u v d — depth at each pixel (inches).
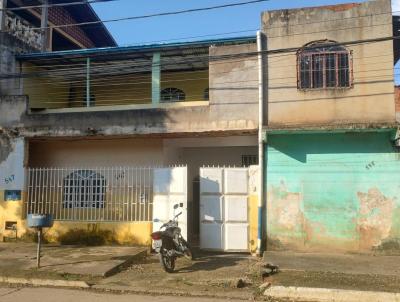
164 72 634.8
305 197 456.8
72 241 496.1
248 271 367.6
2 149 534.6
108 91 673.6
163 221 465.7
